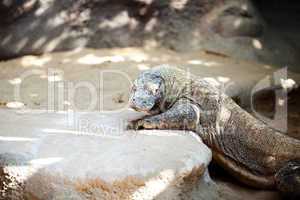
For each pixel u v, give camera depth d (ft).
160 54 14.73
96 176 7.05
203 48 15.15
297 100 12.66
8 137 8.11
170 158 7.38
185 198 7.43
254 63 14.56
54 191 7.20
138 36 15.16
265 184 8.57
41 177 7.29
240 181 8.72
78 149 7.71
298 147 8.45
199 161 7.50
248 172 8.57
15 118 9.02
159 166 7.18
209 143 8.61
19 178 7.44
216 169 9.02
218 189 8.16
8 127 8.52
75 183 7.10
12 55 13.99
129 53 14.62
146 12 15.07
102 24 14.82
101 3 14.70
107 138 8.09
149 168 7.12
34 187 7.35
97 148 7.72
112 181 7.00
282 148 8.46
